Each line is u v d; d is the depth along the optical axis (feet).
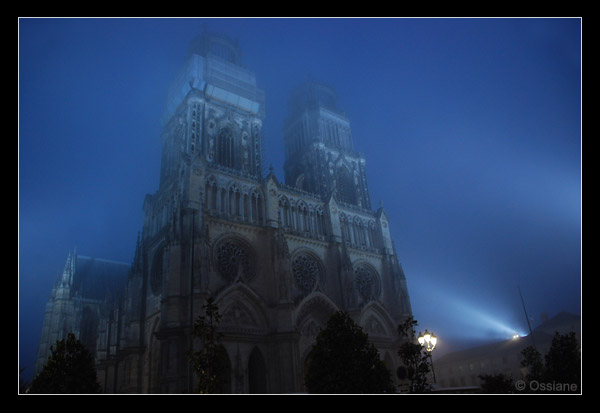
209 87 311.27
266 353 234.99
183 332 206.18
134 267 272.72
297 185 358.64
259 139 320.70
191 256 222.89
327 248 298.35
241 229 259.80
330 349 166.50
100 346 314.76
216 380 150.41
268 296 251.60
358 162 371.76
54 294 380.78
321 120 376.89
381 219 340.18
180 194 251.60
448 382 440.45
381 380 162.09
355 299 279.28
